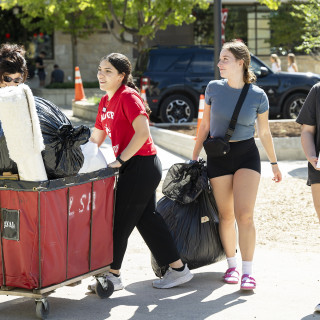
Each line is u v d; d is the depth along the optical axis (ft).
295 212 78.64
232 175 53.57
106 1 192.24
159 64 161.58
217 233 56.18
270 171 104.83
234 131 52.75
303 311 47.91
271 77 158.71
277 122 144.46
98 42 317.63
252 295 51.78
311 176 50.11
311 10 155.33
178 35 301.22
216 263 62.59
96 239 49.32
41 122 44.50
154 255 53.47
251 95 52.60
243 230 52.60
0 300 51.65
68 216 46.24
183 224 55.31
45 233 44.34
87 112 174.70
